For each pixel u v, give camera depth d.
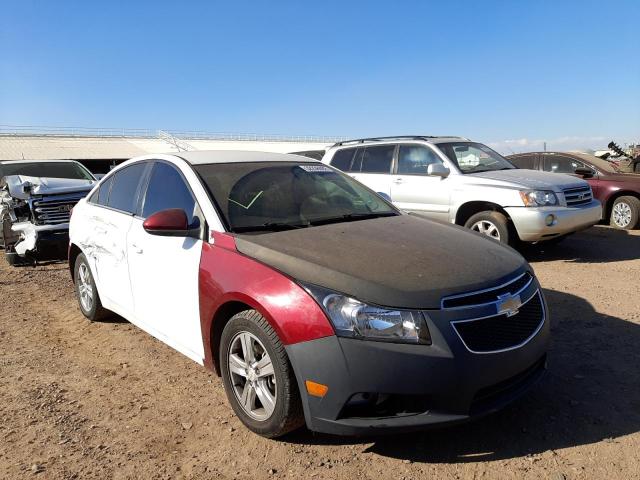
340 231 3.64
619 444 3.04
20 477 2.94
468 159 8.59
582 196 7.86
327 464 2.96
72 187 9.32
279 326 2.90
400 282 2.87
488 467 2.88
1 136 49.78
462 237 3.72
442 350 2.71
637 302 5.60
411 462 2.95
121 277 4.59
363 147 9.52
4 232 9.41
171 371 4.31
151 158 4.66
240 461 3.03
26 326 5.61
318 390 2.80
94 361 4.58
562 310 5.41
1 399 3.89
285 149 55.53
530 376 3.17
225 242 3.48
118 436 3.35
